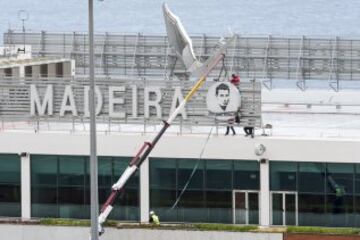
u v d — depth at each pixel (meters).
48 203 168.12
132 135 164.75
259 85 164.12
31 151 167.00
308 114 189.88
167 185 164.75
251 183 163.25
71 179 167.12
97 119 168.62
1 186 168.75
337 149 160.38
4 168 168.38
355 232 155.75
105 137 165.25
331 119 185.00
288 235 156.50
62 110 169.38
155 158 164.38
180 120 166.00
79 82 168.62
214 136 163.62
